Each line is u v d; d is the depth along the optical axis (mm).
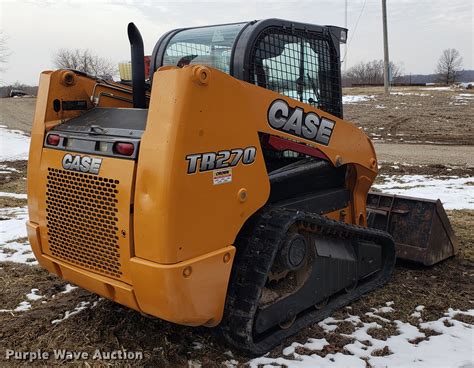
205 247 2938
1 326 3824
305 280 3666
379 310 4109
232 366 3244
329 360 3338
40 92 3527
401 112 22719
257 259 3270
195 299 2902
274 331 3586
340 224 3842
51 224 3400
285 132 3480
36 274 4934
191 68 2729
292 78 3803
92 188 3055
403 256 4992
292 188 3842
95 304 4113
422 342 3613
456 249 5316
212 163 2900
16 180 11469
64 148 3254
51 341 3555
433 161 12570
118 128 3135
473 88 38750
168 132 2709
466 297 4387
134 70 3473
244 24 3652
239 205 3115
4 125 23172
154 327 3693
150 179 2760
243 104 3074
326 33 4062
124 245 2936
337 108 4230
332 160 3959
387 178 10602
